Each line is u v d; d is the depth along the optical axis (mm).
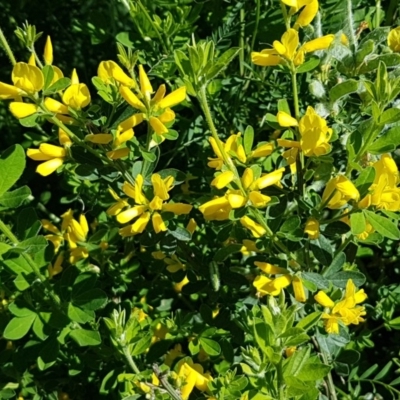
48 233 474
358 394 405
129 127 305
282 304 273
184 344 426
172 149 454
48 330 318
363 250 414
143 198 306
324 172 311
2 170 291
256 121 467
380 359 461
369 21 445
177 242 357
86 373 398
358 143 286
